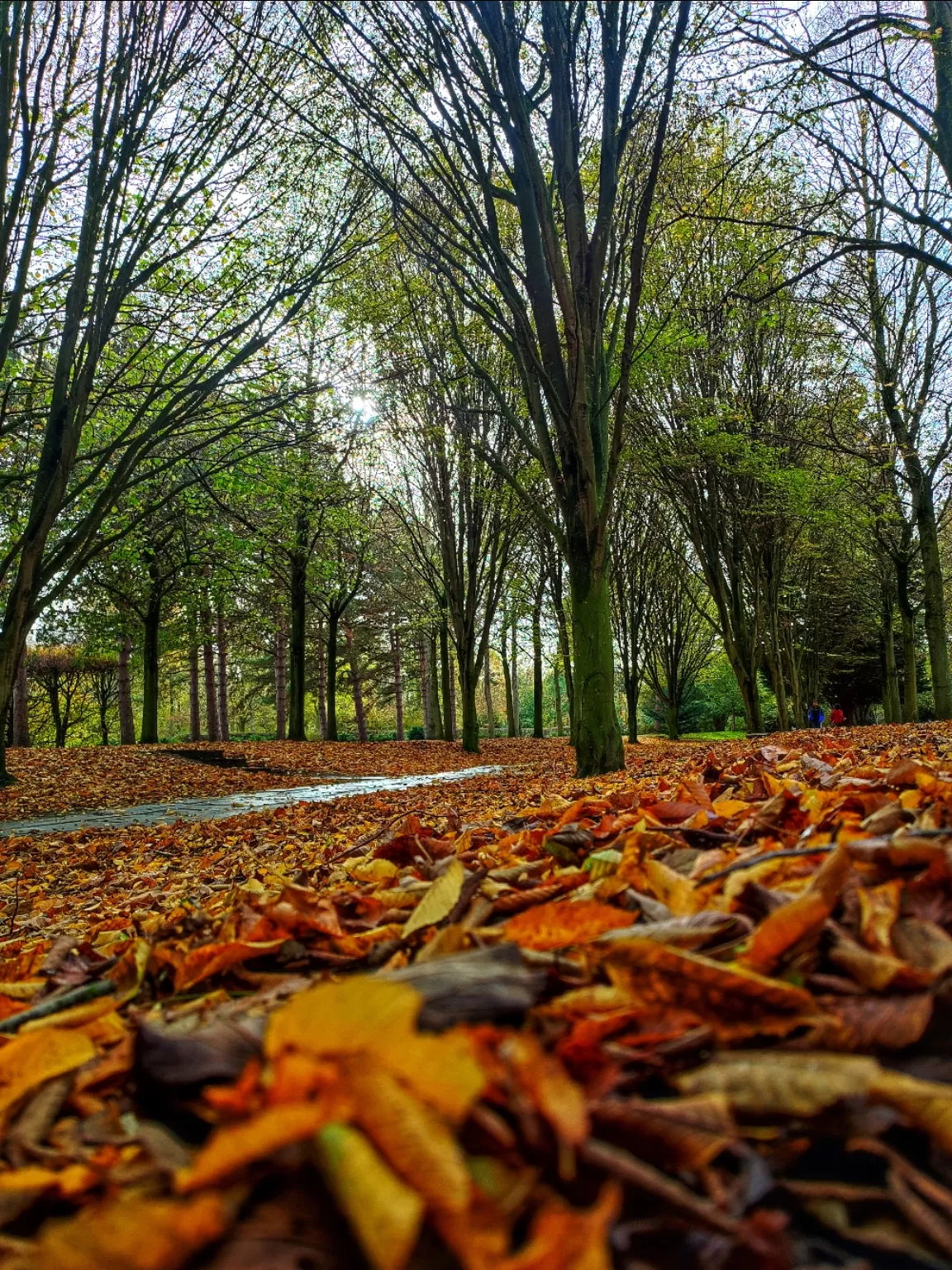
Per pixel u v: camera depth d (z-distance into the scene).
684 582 28.72
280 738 32.94
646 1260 0.64
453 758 24.05
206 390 10.93
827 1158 0.80
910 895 1.25
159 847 7.77
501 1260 0.55
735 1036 0.92
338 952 1.59
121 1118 0.91
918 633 34.78
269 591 30.17
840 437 20.48
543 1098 0.67
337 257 11.51
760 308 16.22
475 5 7.21
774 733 18.53
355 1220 0.56
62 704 44.56
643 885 1.58
